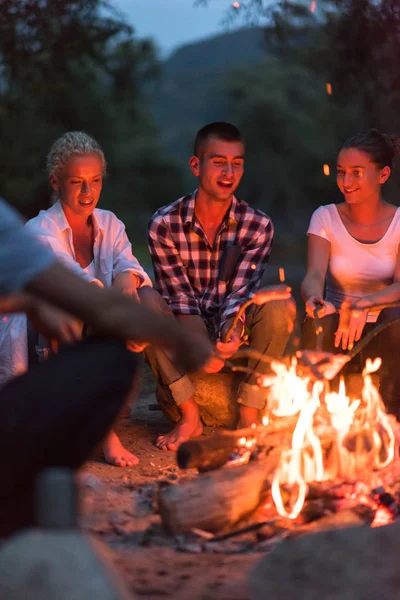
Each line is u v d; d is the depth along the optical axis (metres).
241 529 2.76
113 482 3.44
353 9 7.70
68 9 8.44
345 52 8.08
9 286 1.81
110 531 2.81
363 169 4.21
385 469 3.13
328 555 2.20
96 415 2.05
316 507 2.82
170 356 4.12
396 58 7.95
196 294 4.47
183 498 2.71
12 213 1.88
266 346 4.07
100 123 27.11
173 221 4.39
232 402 4.33
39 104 22.58
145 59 11.54
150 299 4.07
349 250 4.40
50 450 2.00
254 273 4.45
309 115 37.59
